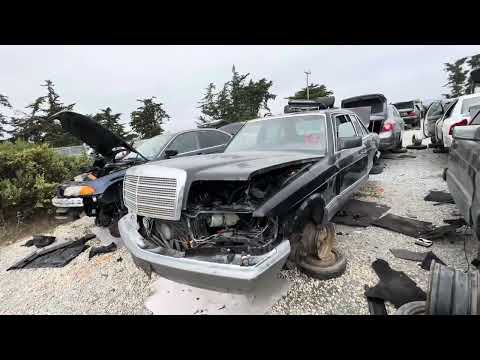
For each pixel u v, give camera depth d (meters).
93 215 4.36
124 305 2.59
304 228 2.56
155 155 5.00
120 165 4.62
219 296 2.54
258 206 2.02
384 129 7.59
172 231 2.30
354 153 3.79
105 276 3.16
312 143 3.31
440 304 1.74
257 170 2.07
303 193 2.34
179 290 2.71
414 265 2.75
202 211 2.12
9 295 2.98
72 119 4.01
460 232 3.29
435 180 5.57
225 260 1.84
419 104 19.47
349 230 3.71
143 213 2.28
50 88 23.67
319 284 2.56
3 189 5.35
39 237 4.62
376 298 2.29
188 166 2.24
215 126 10.20
